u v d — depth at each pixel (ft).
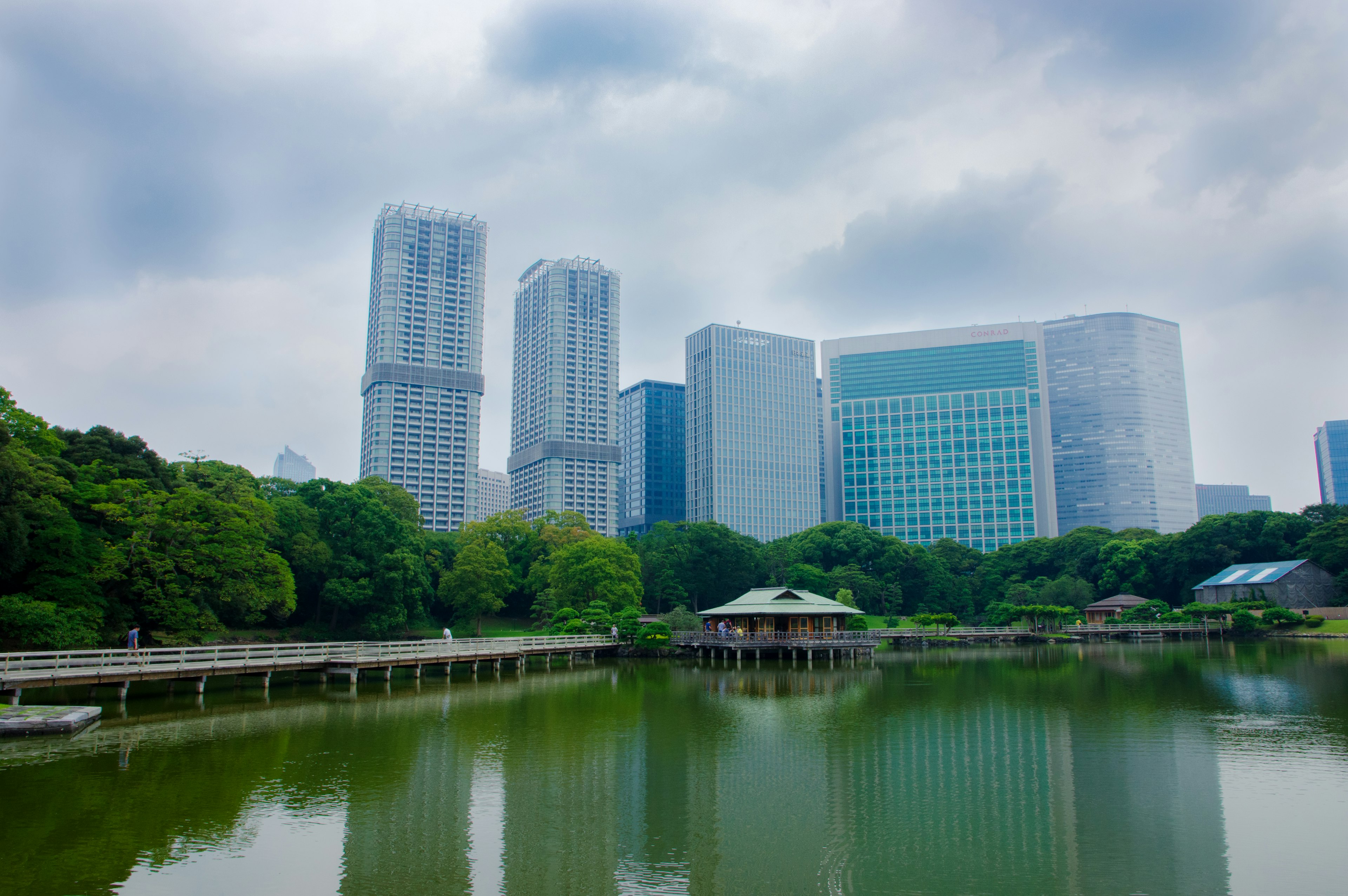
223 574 211.82
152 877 73.41
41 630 165.17
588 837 85.61
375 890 71.31
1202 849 82.12
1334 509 487.61
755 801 99.40
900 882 74.13
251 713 157.89
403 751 124.88
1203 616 408.26
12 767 110.73
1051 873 75.87
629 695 192.65
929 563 499.92
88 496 195.62
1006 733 141.79
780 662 286.05
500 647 244.22
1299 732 140.97
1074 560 523.70
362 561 303.27
